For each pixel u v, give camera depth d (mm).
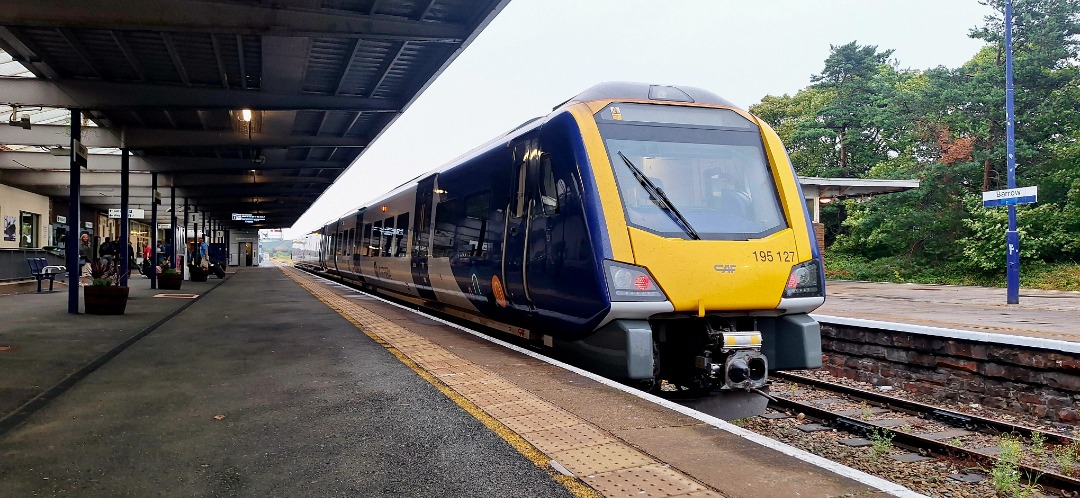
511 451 4176
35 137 18125
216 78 15070
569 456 4055
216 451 4230
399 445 4328
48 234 30031
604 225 6238
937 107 30203
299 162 26859
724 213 6598
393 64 14977
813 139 37188
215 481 3695
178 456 4129
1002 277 25484
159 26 9961
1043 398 7570
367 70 15492
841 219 38438
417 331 9805
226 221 65812
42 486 3600
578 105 7023
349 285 26938
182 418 5016
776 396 9055
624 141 6730
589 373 6492
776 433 7137
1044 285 22938
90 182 26750
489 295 9047
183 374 6691
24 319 11406
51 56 12758
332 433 4609
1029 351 7707
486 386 5992
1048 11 27609
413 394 5742
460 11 11820
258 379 6430
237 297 17188
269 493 3518
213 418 5012
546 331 7594
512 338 10430
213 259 32875
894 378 9469
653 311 6109
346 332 9781
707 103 7426
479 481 3668
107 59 13305
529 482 3637
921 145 32156
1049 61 27125
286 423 4875
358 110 17406
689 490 3453
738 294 6258
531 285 7516
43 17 9375
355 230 21578
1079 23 27172
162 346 8516
